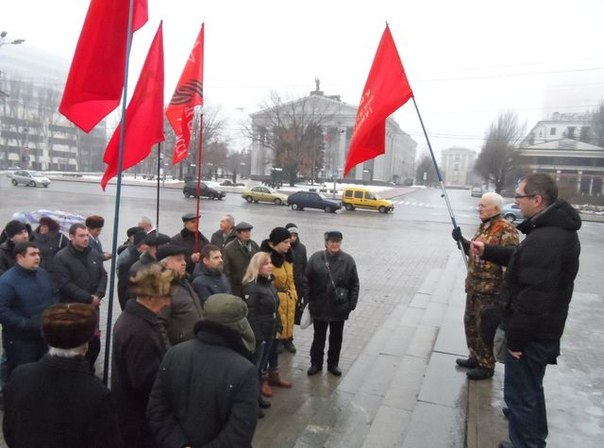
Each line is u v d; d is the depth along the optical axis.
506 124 74.31
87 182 55.59
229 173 96.06
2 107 91.50
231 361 2.39
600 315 8.12
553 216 3.08
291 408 4.76
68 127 102.25
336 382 5.46
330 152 74.94
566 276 3.10
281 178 59.66
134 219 21.39
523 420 3.24
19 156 93.69
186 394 2.39
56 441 2.05
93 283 5.26
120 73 4.14
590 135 82.44
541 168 75.50
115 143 4.64
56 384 2.09
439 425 3.92
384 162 93.00
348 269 5.50
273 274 5.33
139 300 2.91
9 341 4.27
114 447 2.15
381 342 6.96
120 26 4.07
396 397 4.60
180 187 50.81
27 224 6.12
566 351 6.04
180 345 2.51
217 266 4.61
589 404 4.48
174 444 2.37
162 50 4.71
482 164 72.56
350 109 74.31
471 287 4.84
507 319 3.27
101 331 6.83
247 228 5.77
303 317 5.64
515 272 3.21
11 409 2.12
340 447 3.95
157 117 4.75
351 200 34.94
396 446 3.71
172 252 3.74
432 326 7.07
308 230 21.33
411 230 23.83
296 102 65.50
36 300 4.30
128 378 2.81
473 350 4.92
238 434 2.28
